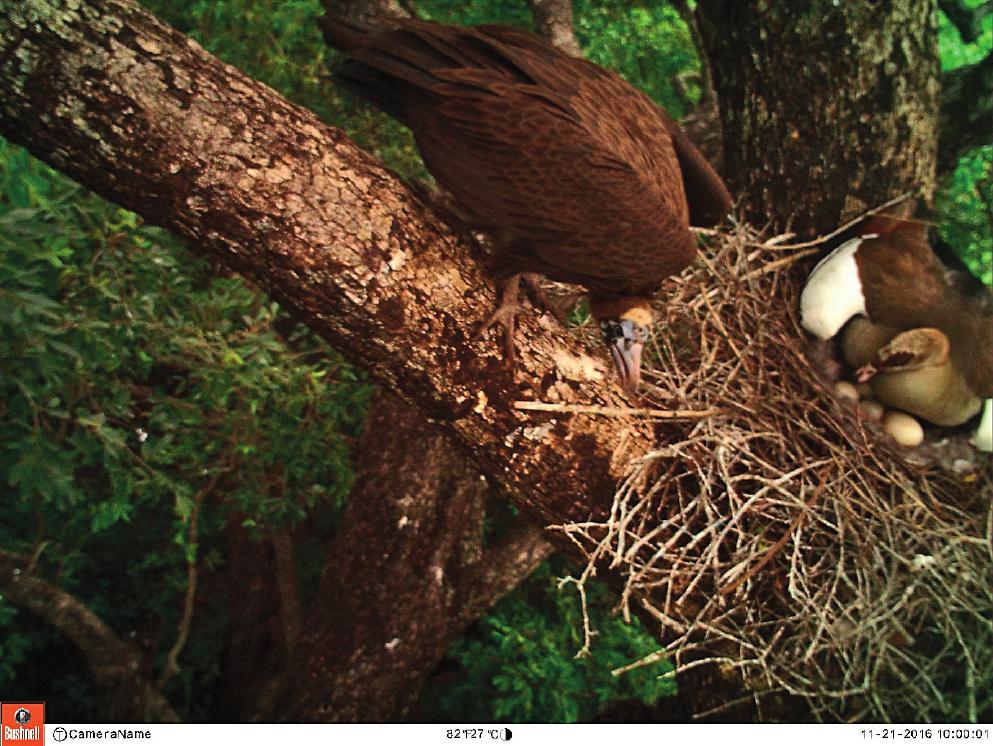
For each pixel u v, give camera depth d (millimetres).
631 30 5234
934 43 2777
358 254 1793
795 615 2225
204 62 1692
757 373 2510
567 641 5801
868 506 2320
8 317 2684
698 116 3988
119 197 1697
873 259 2535
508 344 1976
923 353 2445
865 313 2521
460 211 1972
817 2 2688
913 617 2404
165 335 3697
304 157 1743
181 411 4113
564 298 2854
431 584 4430
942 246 2645
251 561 7008
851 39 2672
